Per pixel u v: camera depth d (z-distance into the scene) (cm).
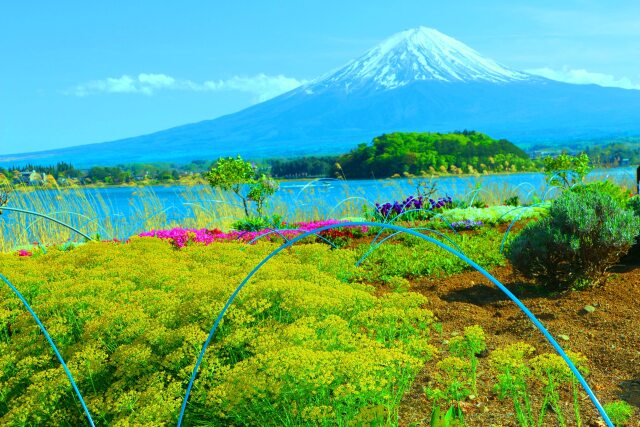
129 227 1227
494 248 845
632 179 1619
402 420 362
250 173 1208
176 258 724
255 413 342
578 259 630
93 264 690
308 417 308
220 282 490
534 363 346
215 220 1270
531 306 588
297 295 445
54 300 495
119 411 353
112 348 439
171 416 345
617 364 440
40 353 449
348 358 333
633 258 762
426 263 769
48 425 378
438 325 492
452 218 1130
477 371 429
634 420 356
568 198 663
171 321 439
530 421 351
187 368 365
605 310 560
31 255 966
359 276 705
